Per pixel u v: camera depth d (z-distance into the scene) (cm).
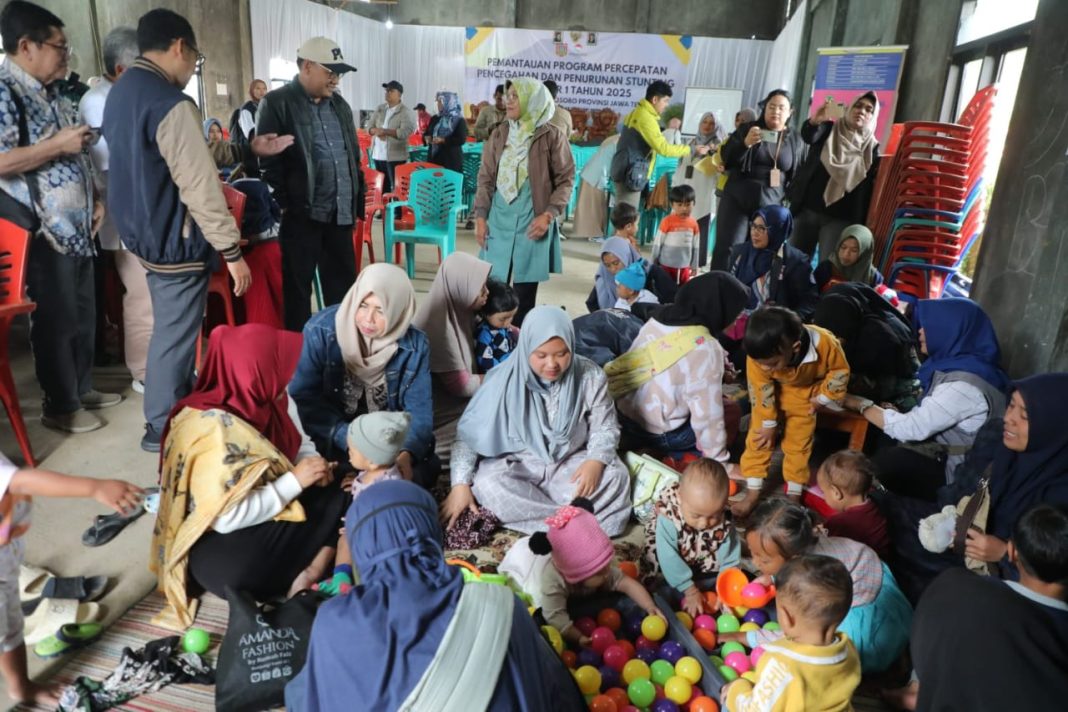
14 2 266
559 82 1488
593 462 254
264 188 372
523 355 245
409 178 627
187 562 203
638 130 633
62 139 274
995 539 187
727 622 209
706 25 1479
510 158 408
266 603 210
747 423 346
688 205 516
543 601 206
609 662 192
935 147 454
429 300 303
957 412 250
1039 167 331
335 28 1342
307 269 384
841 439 337
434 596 121
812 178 498
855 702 189
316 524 216
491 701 115
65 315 299
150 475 280
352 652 117
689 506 214
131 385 369
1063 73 319
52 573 220
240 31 1066
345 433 247
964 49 565
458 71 1543
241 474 196
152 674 181
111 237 333
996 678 136
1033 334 324
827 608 143
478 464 266
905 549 222
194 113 257
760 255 423
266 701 170
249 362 212
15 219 278
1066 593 140
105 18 798
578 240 857
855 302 322
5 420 321
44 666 185
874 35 756
